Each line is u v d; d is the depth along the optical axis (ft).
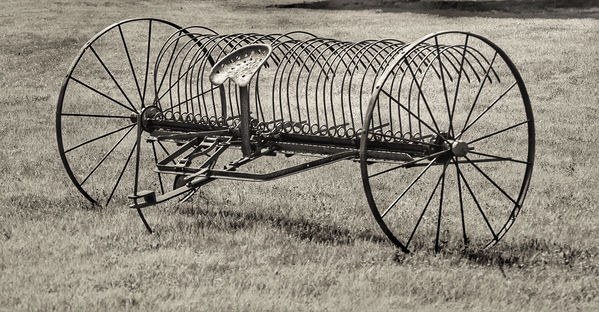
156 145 41.24
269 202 29.43
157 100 29.45
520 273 21.45
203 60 28.40
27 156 38.27
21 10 117.80
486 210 28.30
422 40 20.85
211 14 118.93
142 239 24.41
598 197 30.25
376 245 23.57
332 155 24.11
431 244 23.99
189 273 21.29
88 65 74.54
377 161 23.65
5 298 19.25
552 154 38.47
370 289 19.83
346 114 50.65
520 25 97.19
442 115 50.16
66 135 43.88
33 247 23.40
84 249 23.27
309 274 21.06
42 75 69.21
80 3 127.75
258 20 110.73
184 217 27.12
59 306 18.75
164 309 18.49
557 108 52.29
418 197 30.50
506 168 35.47
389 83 63.26
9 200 29.43
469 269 21.67
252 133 26.78
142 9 122.62
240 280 20.47
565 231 25.43
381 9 126.31
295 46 26.61
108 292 19.58
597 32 88.48
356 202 29.50
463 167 35.86
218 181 33.17
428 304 19.06
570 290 20.03
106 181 32.86
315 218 27.12
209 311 18.40
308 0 144.05
